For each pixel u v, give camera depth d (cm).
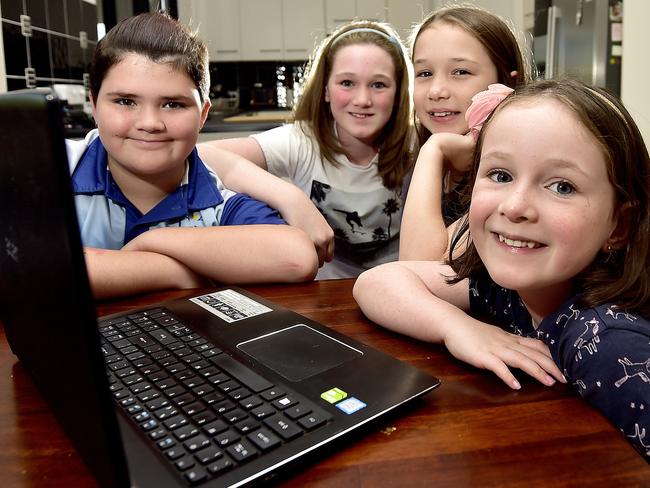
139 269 82
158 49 93
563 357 53
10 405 48
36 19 244
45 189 28
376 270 73
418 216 97
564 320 55
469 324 60
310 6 453
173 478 35
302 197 120
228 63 471
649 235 56
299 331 60
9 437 43
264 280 88
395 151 150
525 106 53
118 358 52
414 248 95
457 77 123
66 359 31
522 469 38
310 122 156
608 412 49
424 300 64
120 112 94
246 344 56
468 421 45
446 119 126
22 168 32
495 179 56
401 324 64
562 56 249
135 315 65
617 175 53
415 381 49
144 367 50
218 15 449
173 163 99
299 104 160
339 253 158
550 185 52
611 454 39
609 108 54
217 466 36
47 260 31
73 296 28
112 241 104
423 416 45
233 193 114
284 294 83
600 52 222
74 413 33
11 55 226
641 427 47
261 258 88
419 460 39
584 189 51
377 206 153
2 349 62
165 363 51
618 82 223
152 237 91
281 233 91
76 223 27
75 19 281
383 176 151
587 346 50
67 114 257
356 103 142
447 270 76
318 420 41
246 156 148
